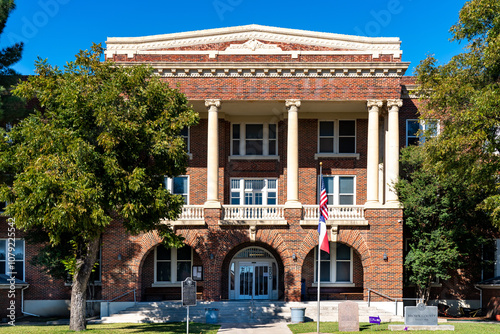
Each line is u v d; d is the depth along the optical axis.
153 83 27.50
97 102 25.44
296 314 32.41
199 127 40.41
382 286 35.47
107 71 27.36
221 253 36.06
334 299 38.69
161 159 27.38
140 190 26.03
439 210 35.41
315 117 40.62
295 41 37.81
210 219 36.25
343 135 41.03
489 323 30.31
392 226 35.84
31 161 25.23
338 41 37.75
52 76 27.30
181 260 39.56
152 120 27.47
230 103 37.81
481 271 38.69
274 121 41.38
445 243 34.47
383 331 27.30
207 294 35.78
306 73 36.84
